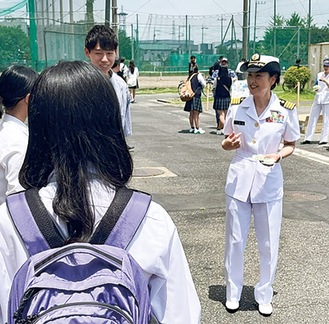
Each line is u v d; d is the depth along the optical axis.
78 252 1.15
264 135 3.47
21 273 1.17
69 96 1.25
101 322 1.08
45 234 1.20
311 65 23.59
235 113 3.54
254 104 3.50
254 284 4.11
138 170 8.20
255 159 3.49
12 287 1.17
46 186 1.28
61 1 14.79
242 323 3.54
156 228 1.25
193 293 1.40
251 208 3.60
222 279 4.21
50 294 1.12
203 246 4.93
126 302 1.13
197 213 6.00
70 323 1.06
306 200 6.52
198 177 7.78
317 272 4.34
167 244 1.26
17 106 2.45
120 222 1.22
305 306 3.77
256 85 3.40
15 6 15.12
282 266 4.45
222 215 5.92
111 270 1.16
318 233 5.29
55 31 14.62
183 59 31.52
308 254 4.72
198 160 9.07
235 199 3.55
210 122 14.56
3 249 1.24
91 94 1.26
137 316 1.15
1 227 1.24
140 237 1.23
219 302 3.82
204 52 31.06
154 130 12.98
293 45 28.83
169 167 8.49
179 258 1.32
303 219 5.75
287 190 7.02
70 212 1.19
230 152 9.83
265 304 3.66
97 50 3.84
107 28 3.88
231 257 3.64
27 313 1.10
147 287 1.24
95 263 1.16
